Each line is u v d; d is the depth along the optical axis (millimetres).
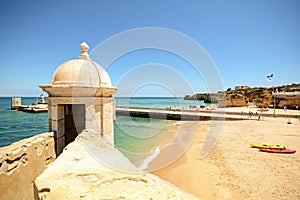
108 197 3354
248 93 70750
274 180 11305
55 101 6840
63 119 7309
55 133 6863
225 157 15734
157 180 5016
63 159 4977
